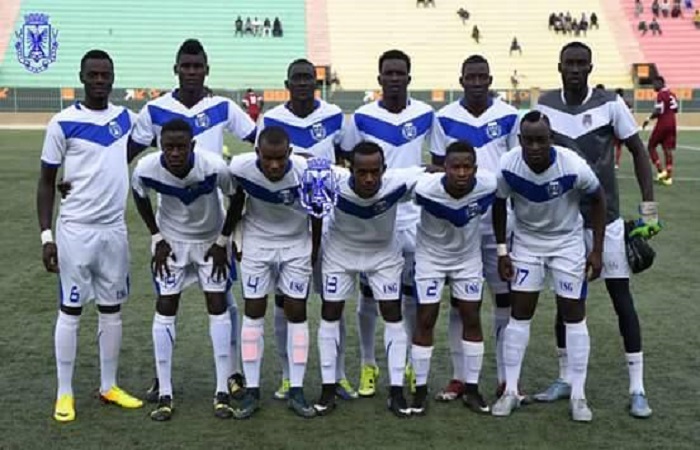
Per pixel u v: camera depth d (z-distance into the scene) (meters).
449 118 5.30
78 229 4.71
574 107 4.92
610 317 6.86
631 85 38.12
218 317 4.89
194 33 40.06
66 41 38.75
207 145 5.25
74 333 4.77
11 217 11.39
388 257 4.91
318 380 5.47
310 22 41.34
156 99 5.29
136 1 41.03
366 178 4.54
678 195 13.63
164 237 4.86
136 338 6.21
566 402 5.06
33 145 23.11
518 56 39.97
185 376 5.49
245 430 4.59
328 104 5.42
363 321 5.21
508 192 4.76
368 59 39.47
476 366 4.91
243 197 4.82
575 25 41.16
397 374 4.88
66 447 4.34
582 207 4.92
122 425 4.65
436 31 41.25
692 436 4.51
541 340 6.26
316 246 4.89
